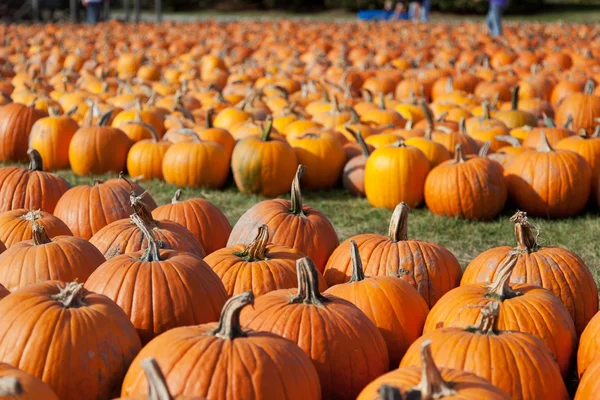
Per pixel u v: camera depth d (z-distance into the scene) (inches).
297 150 183.2
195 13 902.4
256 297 112.0
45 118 192.5
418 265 119.7
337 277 122.0
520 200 167.9
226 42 390.3
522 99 245.8
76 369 92.0
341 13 896.3
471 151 184.4
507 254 119.8
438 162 175.5
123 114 205.9
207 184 181.3
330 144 183.6
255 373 84.6
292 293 106.0
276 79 263.9
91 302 97.9
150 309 105.3
